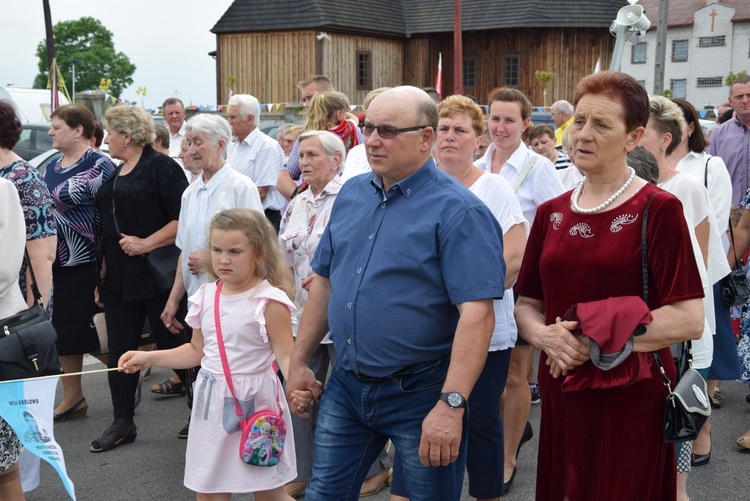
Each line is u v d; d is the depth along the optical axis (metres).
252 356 3.54
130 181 5.29
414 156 2.85
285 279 3.64
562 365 2.66
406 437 2.87
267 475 3.54
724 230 5.11
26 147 14.05
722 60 50.09
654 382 2.69
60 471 3.31
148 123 5.37
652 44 51.75
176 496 4.64
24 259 4.20
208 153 4.93
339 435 3.04
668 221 2.62
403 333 2.82
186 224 5.04
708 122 15.66
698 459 4.98
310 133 4.57
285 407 3.67
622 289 2.68
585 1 33.00
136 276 5.29
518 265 3.92
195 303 3.63
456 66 18.69
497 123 4.77
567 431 2.82
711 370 4.70
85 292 5.79
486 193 3.96
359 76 32.81
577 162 2.73
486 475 3.85
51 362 3.76
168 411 6.12
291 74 32.00
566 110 10.45
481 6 33.59
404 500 3.41
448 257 2.78
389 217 2.89
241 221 3.51
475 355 2.72
